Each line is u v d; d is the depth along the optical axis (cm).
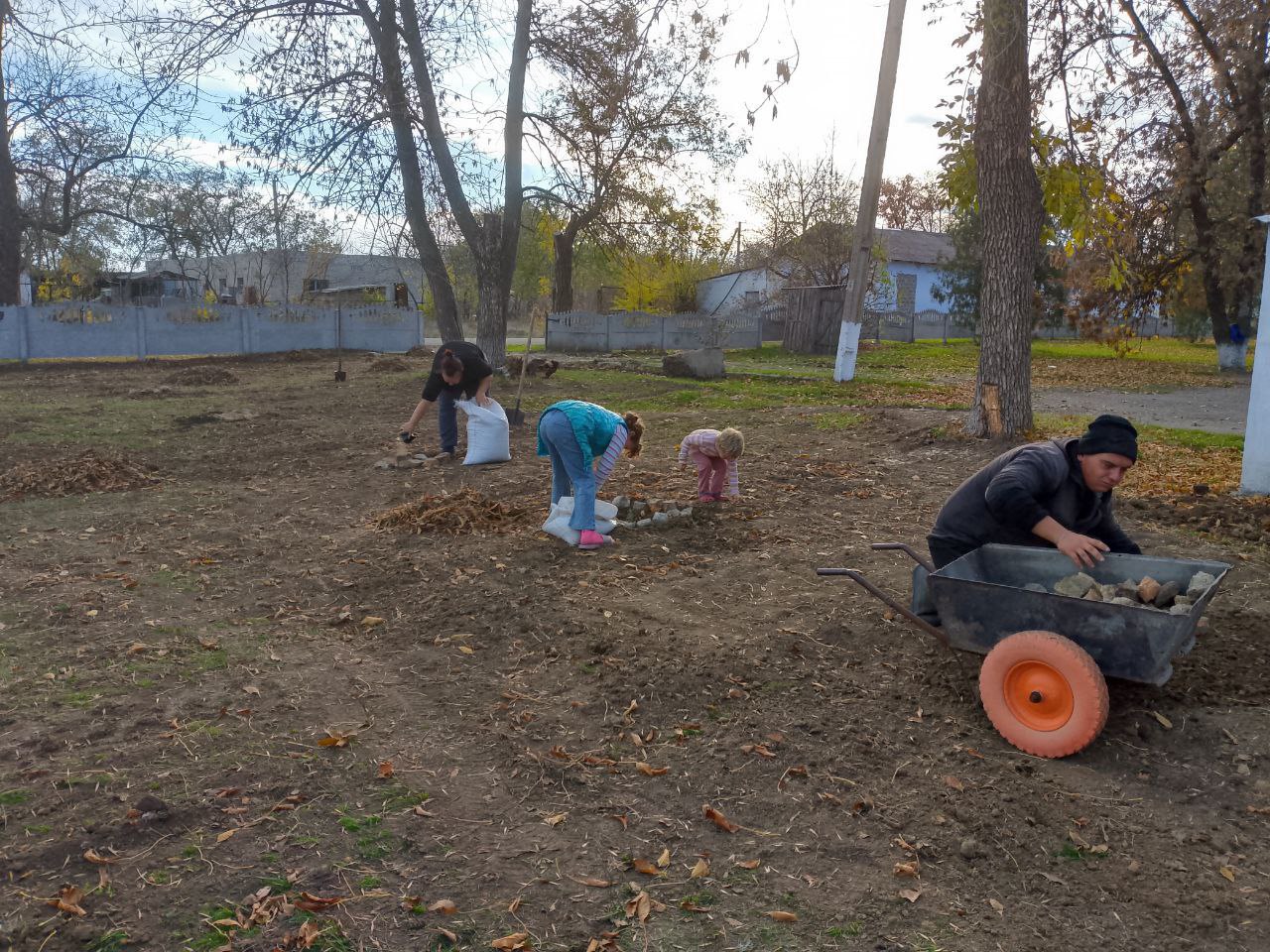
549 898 299
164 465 1061
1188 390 1931
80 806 344
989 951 276
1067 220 1090
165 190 3169
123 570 651
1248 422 800
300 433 1289
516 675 470
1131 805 354
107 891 296
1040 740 387
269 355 2945
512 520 755
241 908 289
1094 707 371
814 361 2769
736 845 329
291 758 385
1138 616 373
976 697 441
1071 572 446
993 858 322
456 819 342
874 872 314
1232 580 597
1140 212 1947
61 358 2675
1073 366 2673
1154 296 2222
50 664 483
